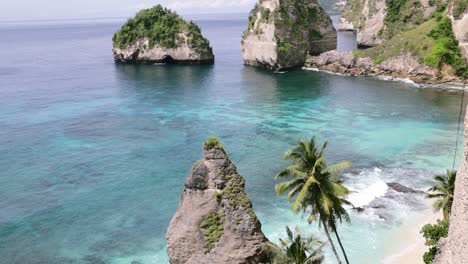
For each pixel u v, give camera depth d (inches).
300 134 3420.3
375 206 2225.6
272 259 1381.6
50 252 1939.0
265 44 6299.2
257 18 6565.0
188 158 2984.7
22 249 1959.9
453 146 3041.3
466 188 1080.2
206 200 1427.2
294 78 5669.3
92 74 6441.9
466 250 1008.2
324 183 1358.3
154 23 7519.7
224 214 1411.2
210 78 5910.4
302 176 1371.8
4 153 3083.2
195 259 1411.2
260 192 2443.4
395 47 5511.8
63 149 3171.8
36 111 4232.3
